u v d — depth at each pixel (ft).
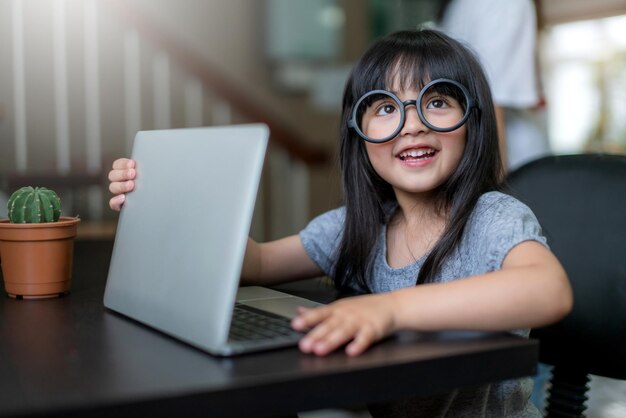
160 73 12.16
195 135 2.53
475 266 2.93
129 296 2.72
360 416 2.50
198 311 2.22
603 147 15.05
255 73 13.92
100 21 11.51
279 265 3.72
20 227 3.08
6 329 2.53
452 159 3.15
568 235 3.47
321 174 14.25
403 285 3.36
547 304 2.29
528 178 3.72
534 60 5.56
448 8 5.82
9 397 1.74
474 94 3.21
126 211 2.92
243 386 1.80
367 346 2.09
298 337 2.21
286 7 13.79
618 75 14.73
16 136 10.75
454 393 2.96
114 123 11.89
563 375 3.48
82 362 2.05
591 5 13.91
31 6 10.87
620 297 3.27
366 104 3.28
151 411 1.72
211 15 13.43
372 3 14.90
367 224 3.54
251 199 2.15
